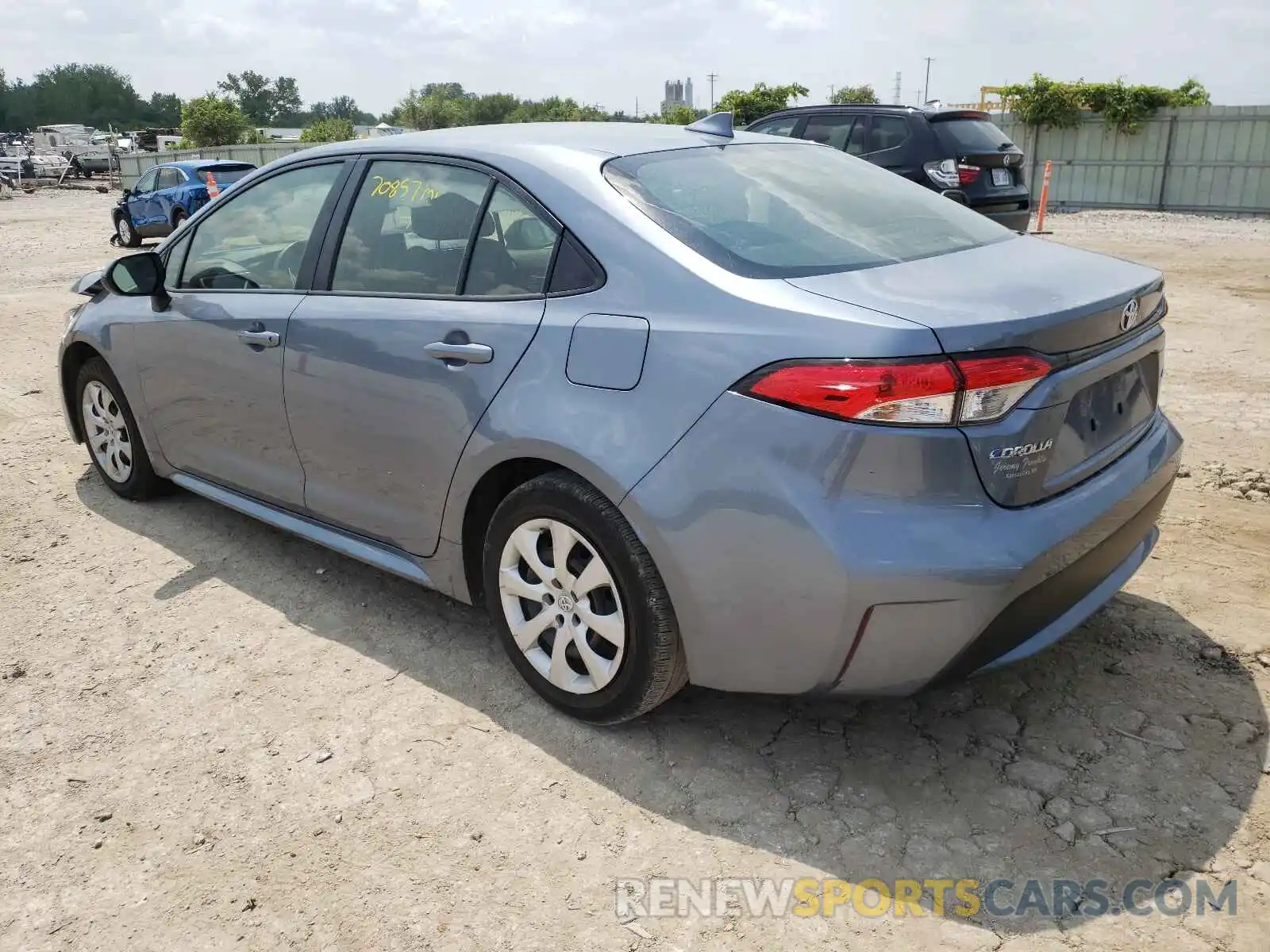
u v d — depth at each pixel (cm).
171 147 5966
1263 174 1802
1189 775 268
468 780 277
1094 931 219
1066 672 317
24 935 230
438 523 319
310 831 260
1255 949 212
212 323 386
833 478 231
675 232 272
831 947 218
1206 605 355
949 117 1010
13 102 15938
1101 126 1955
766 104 3034
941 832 251
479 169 314
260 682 329
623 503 259
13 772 287
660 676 271
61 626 368
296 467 370
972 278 262
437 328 306
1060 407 243
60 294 1130
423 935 226
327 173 364
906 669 241
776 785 271
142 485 470
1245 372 660
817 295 245
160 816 267
